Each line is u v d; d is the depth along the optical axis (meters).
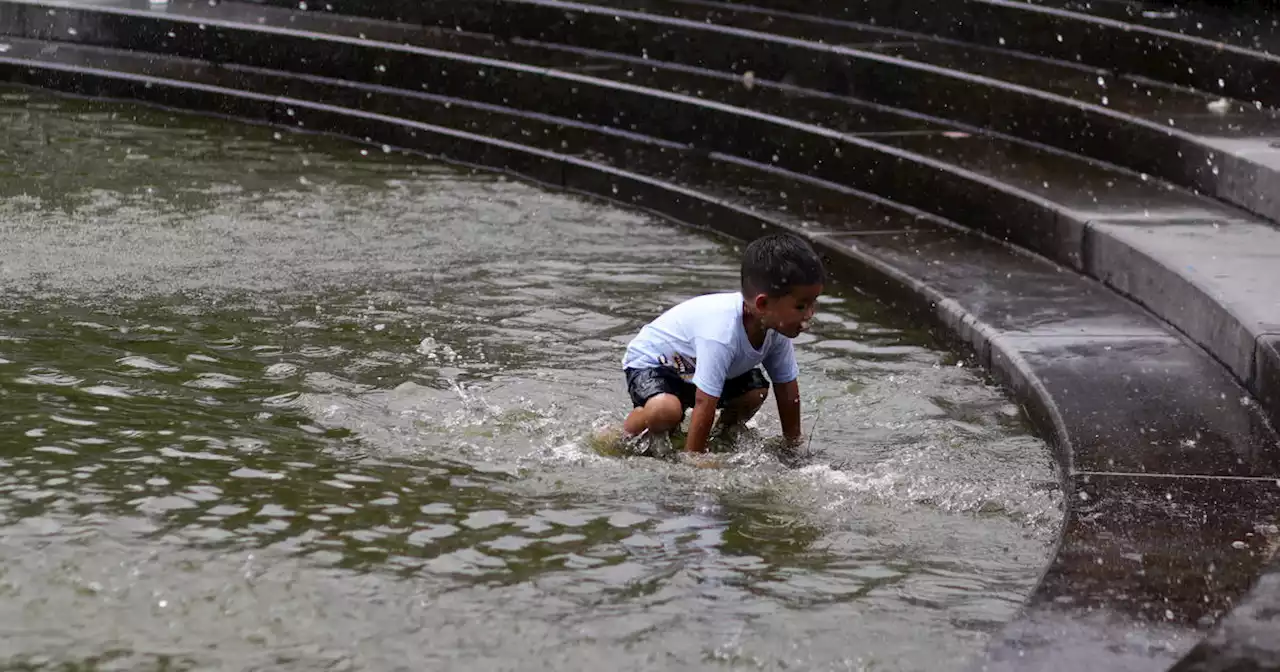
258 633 6.30
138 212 14.77
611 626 6.43
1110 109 14.44
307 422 9.01
